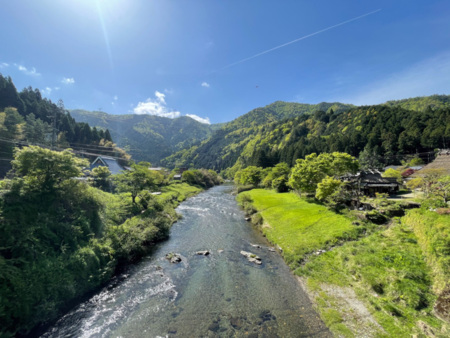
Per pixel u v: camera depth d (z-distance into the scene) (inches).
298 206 1513.3
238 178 3782.0
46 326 497.0
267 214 1397.6
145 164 2324.1
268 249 952.9
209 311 549.6
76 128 3553.2
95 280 658.8
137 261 842.2
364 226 979.9
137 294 625.9
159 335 472.1
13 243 553.0
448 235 587.8
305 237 956.6
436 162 1982.0
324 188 1386.6
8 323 441.7
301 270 725.9
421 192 1573.6
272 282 681.6
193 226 1301.7
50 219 702.5
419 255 664.4
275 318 520.7
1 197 632.4
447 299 456.1
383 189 1750.7
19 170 759.1
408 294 517.0
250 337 461.7
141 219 1128.8
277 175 2800.2
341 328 473.7
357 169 1975.9
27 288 490.0
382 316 488.7
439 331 408.8
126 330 488.1
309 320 510.6
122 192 1574.8
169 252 928.3
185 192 2608.3
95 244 746.8
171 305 575.5
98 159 2333.9
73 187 884.0
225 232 1194.6
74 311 551.8
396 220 979.9
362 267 658.8
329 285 635.5
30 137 2299.5
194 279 708.0
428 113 3501.5
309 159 2201.0
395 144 3260.3
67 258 629.6
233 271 757.3
